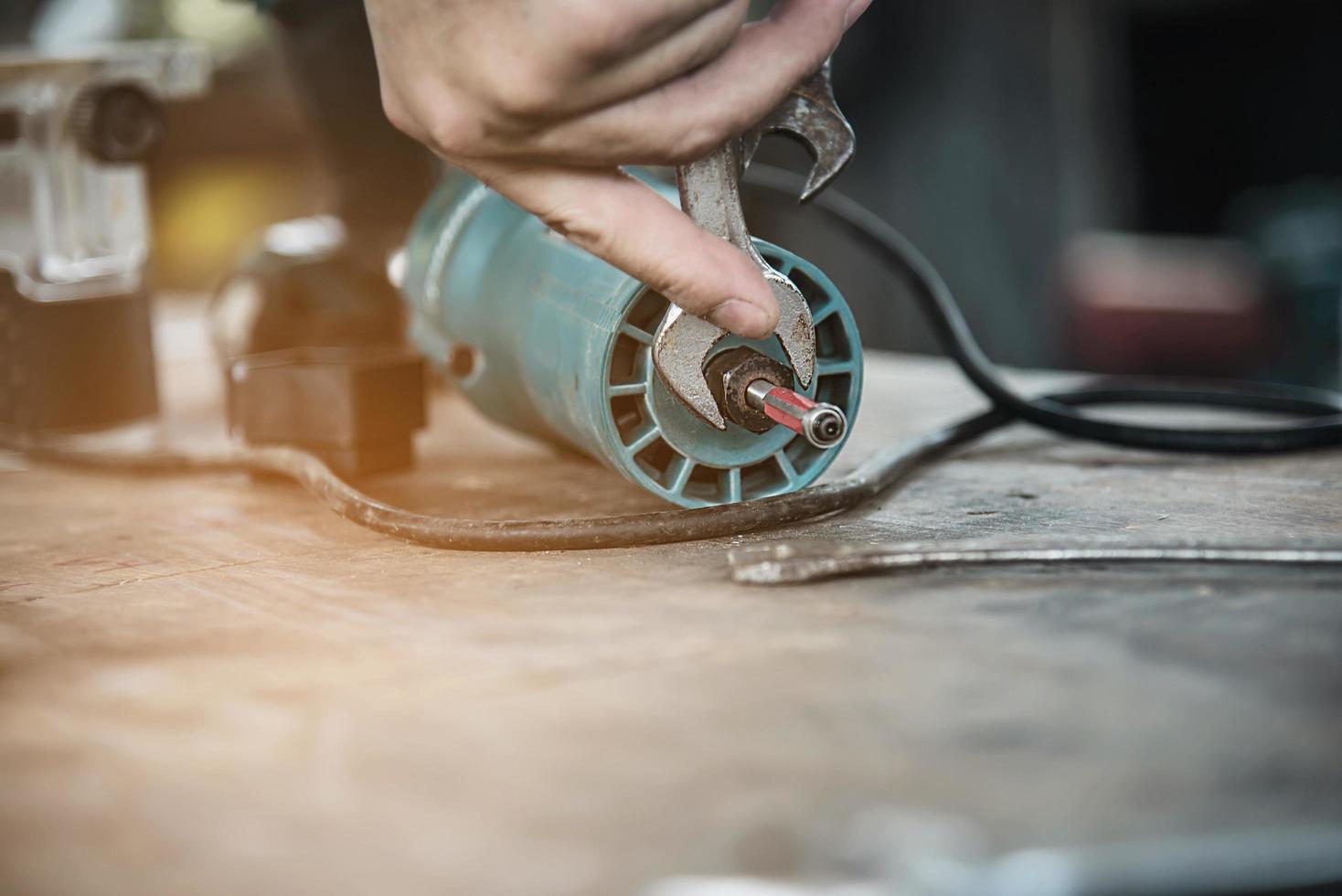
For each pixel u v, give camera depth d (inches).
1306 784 20.6
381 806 21.0
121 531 42.7
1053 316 143.9
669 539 36.6
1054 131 140.3
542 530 36.7
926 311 52.2
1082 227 151.1
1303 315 146.6
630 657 27.3
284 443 49.1
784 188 54.8
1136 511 39.3
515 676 26.5
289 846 19.9
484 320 47.8
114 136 55.7
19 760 23.1
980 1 132.3
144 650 29.1
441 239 51.8
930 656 26.5
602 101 30.3
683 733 23.3
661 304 37.0
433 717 24.5
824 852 19.1
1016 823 19.7
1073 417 49.3
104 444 57.5
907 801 20.5
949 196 134.7
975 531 37.4
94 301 57.5
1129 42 189.2
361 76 63.6
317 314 63.2
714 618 29.7
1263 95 191.3
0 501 48.2
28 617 32.3
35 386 56.4
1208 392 57.6
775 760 22.1
